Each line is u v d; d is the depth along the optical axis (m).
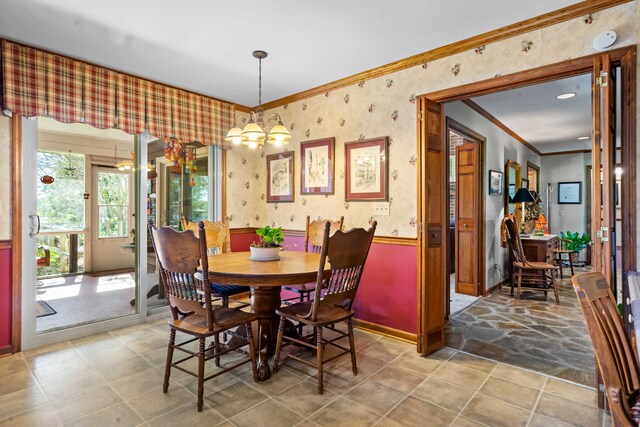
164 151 3.86
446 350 2.79
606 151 1.92
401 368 2.46
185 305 2.08
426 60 2.83
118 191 5.45
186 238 1.95
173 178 3.91
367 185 3.24
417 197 2.75
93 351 2.70
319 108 3.64
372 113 3.20
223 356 2.62
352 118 3.36
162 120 3.42
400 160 3.02
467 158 4.53
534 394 2.12
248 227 4.34
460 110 3.85
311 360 2.58
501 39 2.45
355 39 2.59
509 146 5.53
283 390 2.14
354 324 3.33
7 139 2.63
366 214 3.26
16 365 2.46
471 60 2.59
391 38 2.57
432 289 2.78
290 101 3.91
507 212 5.37
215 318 2.14
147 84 3.32
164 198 3.86
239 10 2.22
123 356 2.61
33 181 2.76
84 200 5.05
